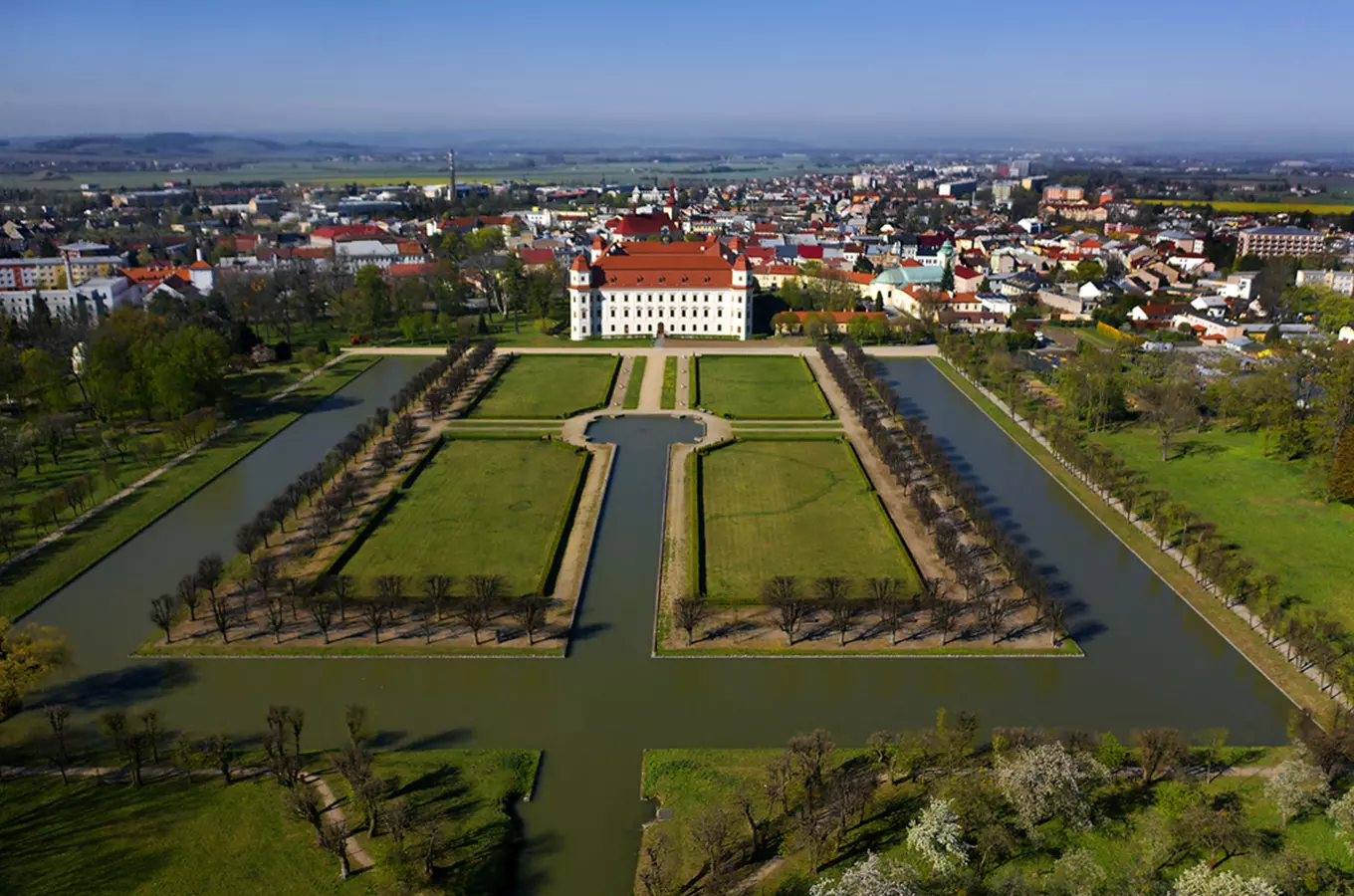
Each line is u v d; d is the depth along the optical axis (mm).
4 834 136500
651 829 138250
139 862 130375
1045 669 182750
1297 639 182125
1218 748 152500
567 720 166250
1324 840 132625
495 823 139250
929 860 127625
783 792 139625
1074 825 134125
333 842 128625
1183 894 118750
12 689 164000
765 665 182875
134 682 177500
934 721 165750
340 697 173125
